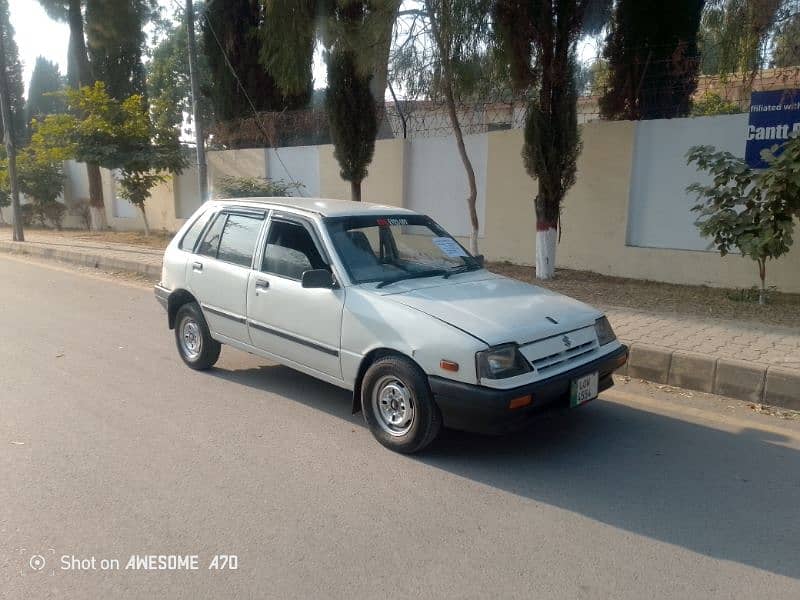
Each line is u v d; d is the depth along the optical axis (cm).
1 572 320
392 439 460
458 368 414
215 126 1789
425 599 301
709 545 347
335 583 312
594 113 1234
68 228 2303
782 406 545
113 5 1925
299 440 481
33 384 602
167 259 671
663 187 988
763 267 809
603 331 489
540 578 317
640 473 431
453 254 578
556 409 438
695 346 625
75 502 386
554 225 1006
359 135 1224
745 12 811
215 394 580
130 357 697
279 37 1089
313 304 508
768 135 838
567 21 921
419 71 977
